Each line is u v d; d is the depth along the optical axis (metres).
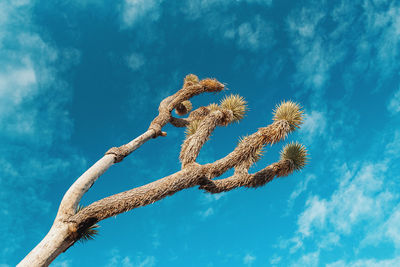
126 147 5.48
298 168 5.81
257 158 6.43
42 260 3.22
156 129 6.64
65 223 3.66
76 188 4.09
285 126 5.09
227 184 4.96
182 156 5.06
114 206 3.79
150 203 3.98
